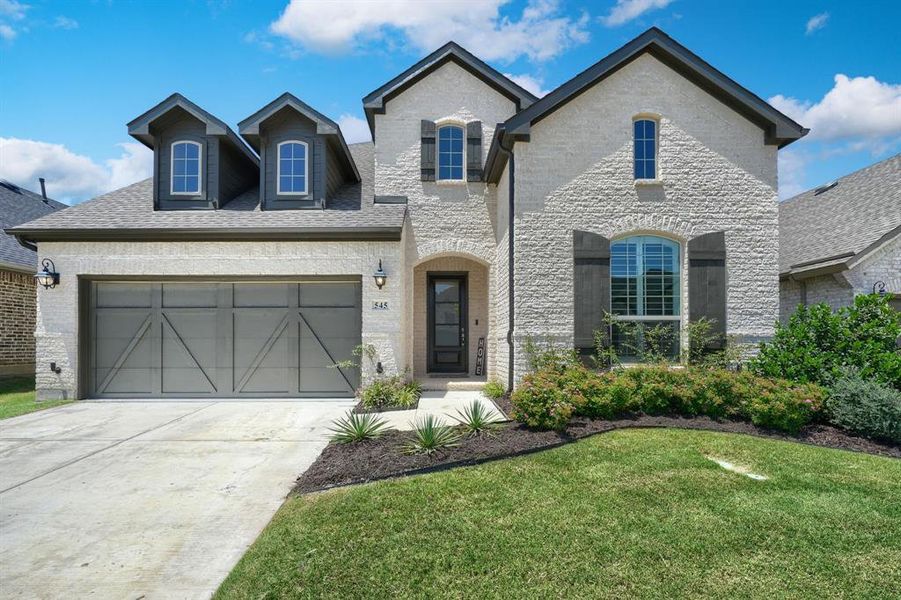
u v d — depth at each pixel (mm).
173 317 11086
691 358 9984
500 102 12586
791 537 4250
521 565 3785
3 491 5457
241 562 3881
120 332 11055
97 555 4051
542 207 10336
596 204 10383
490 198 12383
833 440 7211
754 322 10359
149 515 4828
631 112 10500
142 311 11078
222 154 12141
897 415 6953
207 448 7102
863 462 6312
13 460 6570
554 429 7309
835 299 11492
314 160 11922
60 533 4445
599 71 10297
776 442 7082
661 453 6457
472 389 11828
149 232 10648
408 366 11953
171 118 11828
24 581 3660
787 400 7461
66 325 10836
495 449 6473
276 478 5859
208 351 11078
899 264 10945
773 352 8891
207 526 4586
